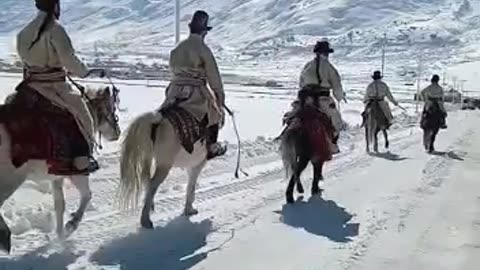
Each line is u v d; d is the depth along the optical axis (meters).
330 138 11.79
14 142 7.41
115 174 13.52
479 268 8.11
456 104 61.97
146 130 8.74
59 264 7.61
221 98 9.84
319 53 12.22
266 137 21.11
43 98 7.80
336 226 10.05
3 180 7.45
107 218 9.86
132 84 41.72
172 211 10.57
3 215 9.32
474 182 14.33
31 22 7.87
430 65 123.50
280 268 7.88
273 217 10.50
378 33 165.00
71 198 10.99
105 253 8.12
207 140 9.77
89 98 11.27
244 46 179.62
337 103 15.62
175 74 9.62
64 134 7.79
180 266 7.80
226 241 8.98
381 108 20.22
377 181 14.20
